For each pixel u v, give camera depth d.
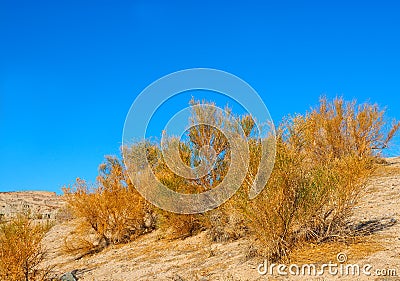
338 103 16.48
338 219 8.26
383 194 12.00
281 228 7.67
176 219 12.11
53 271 10.78
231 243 9.91
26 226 9.64
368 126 16.20
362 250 7.42
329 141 15.95
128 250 12.22
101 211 13.75
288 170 7.85
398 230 8.34
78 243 13.73
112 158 16.73
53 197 29.25
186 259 9.49
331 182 8.27
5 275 9.08
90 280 9.37
